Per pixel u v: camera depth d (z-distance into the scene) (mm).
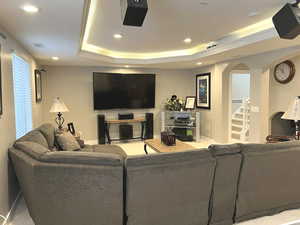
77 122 6266
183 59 5414
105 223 2002
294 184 2564
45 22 2449
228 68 5594
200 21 3273
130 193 1925
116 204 1952
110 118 6520
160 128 7082
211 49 4641
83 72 6250
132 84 6500
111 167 1880
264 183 2393
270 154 2326
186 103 6750
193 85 7156
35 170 1891
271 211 2518
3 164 2359
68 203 1943
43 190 1924
